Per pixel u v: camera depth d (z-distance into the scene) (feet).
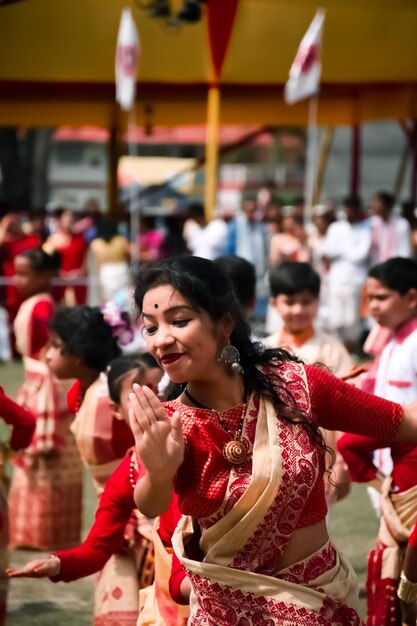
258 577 9.36
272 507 9.29
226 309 9.48
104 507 11.65
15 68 48.67
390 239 48.60
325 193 98.84
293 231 50.96
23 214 72.38
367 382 16.33
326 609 9.53
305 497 9.40
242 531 9.32
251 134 74.69
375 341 17.19
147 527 13.74
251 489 9.22
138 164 89.45
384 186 98.43
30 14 48.08
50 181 103.24
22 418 14.85
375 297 15.76
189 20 46.70
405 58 50.55
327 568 9.68
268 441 9.36
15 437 15.02
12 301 46.01
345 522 23.18
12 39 48.32
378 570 14.08
